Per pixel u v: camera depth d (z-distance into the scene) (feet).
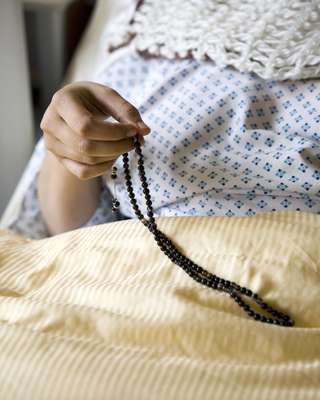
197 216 1.80
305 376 1.33
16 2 2.95
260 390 1.29
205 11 2.25
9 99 3.10
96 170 1.79
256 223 1.71
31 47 4.31
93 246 1.82
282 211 1.77
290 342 1.43
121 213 2.30
